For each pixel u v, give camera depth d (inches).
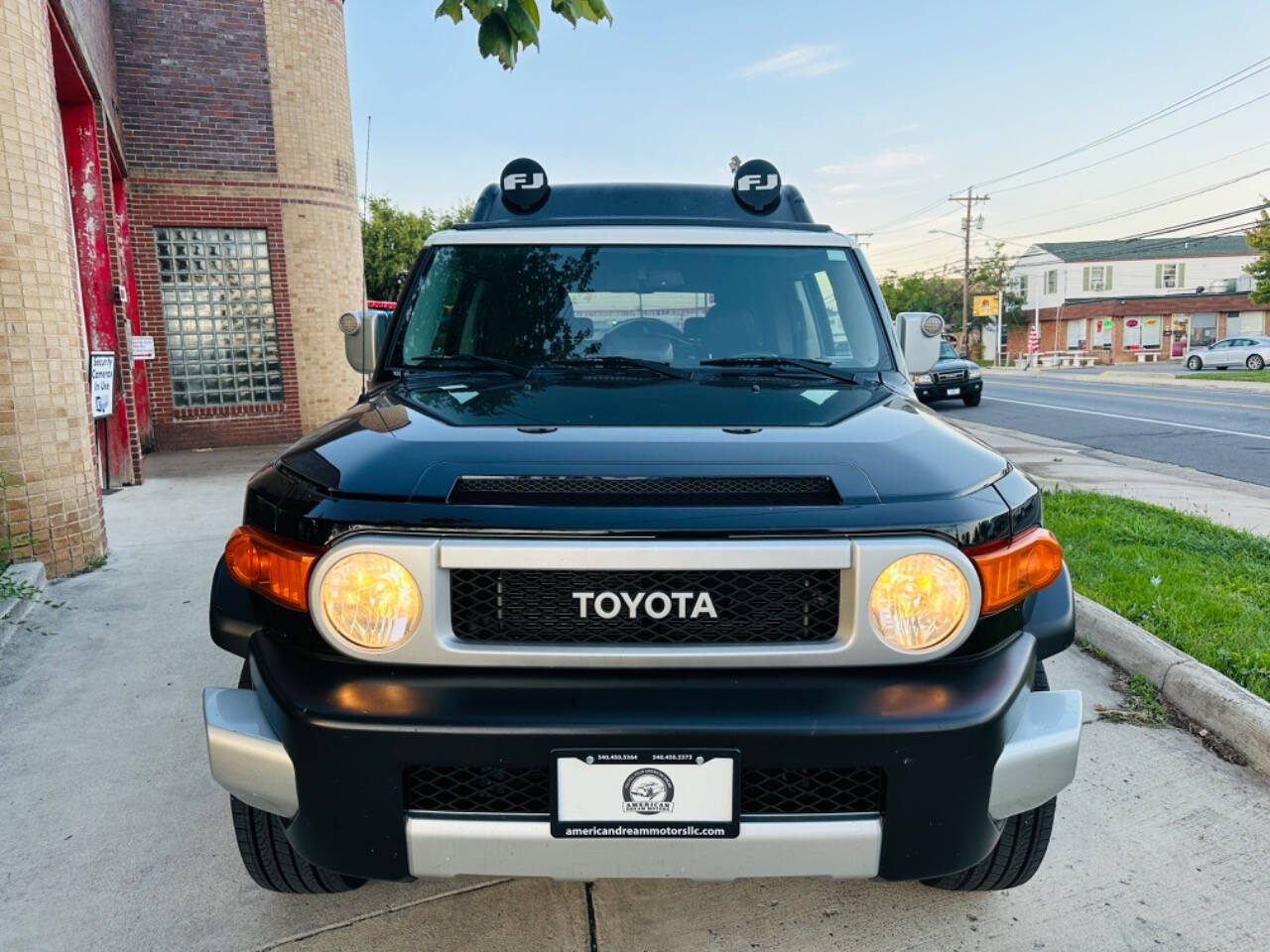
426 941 90.9
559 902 97.1
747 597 70.9
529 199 137.0
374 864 71.0
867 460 77.2
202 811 114.7
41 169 206.1
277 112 473.7
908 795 69.4
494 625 71.0
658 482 73.0
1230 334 2230.6
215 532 267.3
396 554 68.9
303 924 93.4
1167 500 327.9
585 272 123.7
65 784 120.7
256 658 76.0
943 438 85.5
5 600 183.9
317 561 70.7
